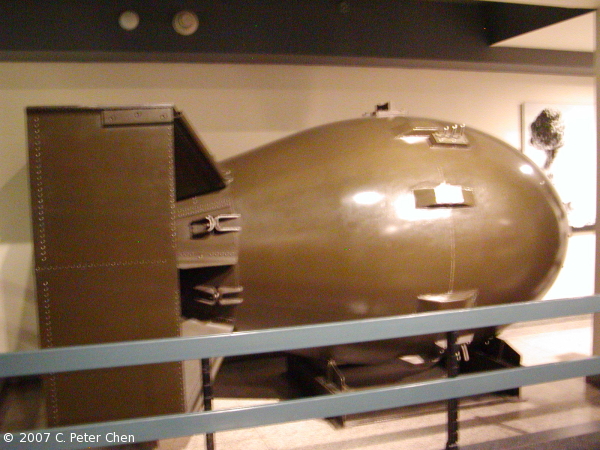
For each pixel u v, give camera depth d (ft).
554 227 9.57
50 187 7.10
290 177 9.05
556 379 7.40
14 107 11.22
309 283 8.64
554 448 8.05
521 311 7.03
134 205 7.28
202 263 8.16
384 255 8.52
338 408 6.47
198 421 6.11
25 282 11.37
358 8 12.05
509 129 14.97
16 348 11.39
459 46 12.92
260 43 11.45
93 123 7.17
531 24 12.01
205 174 8.68
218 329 8.65
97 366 5.72
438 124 9.98
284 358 13.00
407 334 6.56
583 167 15.80
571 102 15.58
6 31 10.21
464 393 7.00
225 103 12.41
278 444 8.45
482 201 9.00
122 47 10.73
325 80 13.08
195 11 11.06
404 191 8.74
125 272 7.29
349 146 9.32
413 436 8.63
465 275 8.83
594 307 7.34
